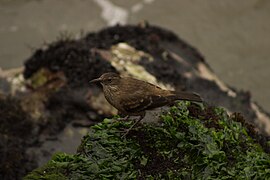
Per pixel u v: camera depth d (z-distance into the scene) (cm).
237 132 827
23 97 1398
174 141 791
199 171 756
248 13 2030
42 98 1370
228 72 1850
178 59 1439
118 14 1988
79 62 1363
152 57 1393
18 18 1966
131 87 823
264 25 1995
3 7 2005
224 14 2020
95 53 1368
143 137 802
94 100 1311
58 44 1444
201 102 865
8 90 1434
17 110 1339
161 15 1991
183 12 2011
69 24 1948
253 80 1830
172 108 838
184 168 764
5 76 1487
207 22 1988
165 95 818
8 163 1220
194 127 792
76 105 1327
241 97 1372
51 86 1384
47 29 1925
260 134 928
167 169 766
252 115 1308
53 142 1295
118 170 754
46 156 1266
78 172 760
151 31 1512
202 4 2039
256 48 1925
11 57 1831
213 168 753
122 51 1393
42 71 1415
